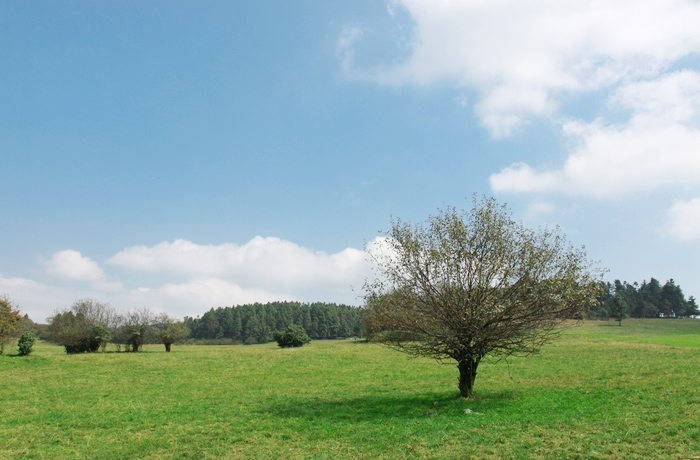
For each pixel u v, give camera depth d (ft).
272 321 472.03
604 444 43.70
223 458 47.57
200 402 79.30
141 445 53.31
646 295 549.54
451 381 95.14
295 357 157.07
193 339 460.14
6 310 170.19
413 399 76.33
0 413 72.38
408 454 45.03
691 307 531.91
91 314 213.87
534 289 65.21
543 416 56.85
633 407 58.80
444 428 53.67
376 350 176.04
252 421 63.31
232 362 144.15
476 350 67.72
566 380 89.04
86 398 84.74
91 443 54.80
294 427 59.16
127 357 162.61
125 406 76.64
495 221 68.28
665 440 43.57
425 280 67.67
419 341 69.87
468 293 65.92
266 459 46.34
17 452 51.65
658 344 166.30
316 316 486.79
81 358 158.20
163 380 106.93
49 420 66.85
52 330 212.84
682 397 62.80
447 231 68.64
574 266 64.95
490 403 67.67
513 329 65.16
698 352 133.28
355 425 58.54
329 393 86.12
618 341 180.14
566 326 68.08
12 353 175.01
